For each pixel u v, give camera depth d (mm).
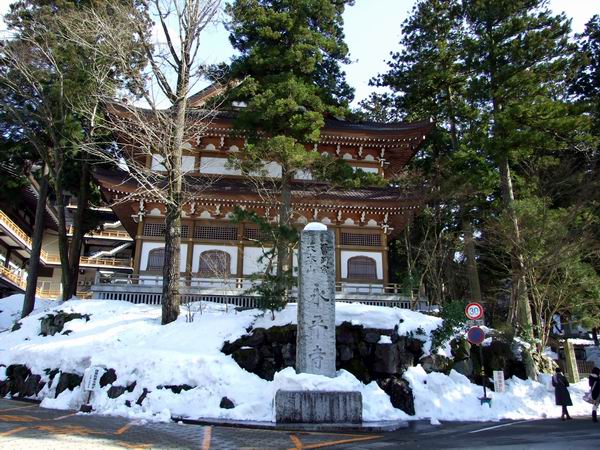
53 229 53906
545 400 15914
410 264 26641
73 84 22547
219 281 23234
